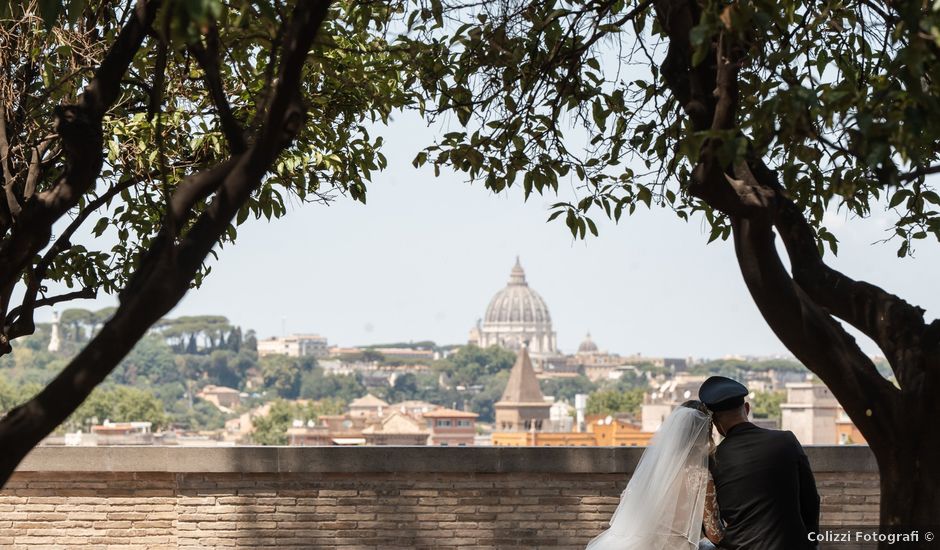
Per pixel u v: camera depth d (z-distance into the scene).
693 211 10.20
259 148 5.48
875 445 6.52
